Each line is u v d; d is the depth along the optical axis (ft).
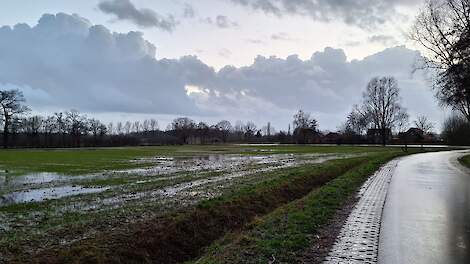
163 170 114.01
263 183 70.79
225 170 110.83
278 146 352.69
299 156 181.88
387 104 354.54
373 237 33.12
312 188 77.46
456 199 53.72
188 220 44.21
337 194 56.49
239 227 47.93
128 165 135.23
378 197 55.88
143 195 64.18
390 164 129.80
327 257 27.86
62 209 52.37
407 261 26.78
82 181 86.89
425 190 63.46
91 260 31.45
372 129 384.06
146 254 35.65
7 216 47.78
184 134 505.66
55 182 85.56
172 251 38.09
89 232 38.81
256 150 264.31
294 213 42.37
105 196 63.77
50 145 390.63
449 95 108.06
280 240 31.76
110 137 433.07
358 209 46.24
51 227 41.11
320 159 154.51
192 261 34.83
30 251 32.73
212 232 44.65
